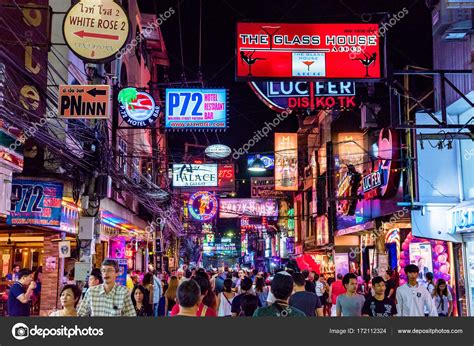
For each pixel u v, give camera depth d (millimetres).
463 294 13953
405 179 15219
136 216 22375
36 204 11555
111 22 9867
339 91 15875
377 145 19500
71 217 13398
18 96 9281
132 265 23641
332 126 26000
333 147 25734
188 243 52875
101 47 9805
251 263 68938
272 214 40188
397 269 16781
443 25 10297
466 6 9633
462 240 13250
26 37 10203
